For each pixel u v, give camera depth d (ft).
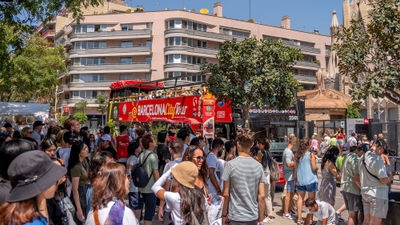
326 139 72.95
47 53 119.24
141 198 21.03
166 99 47.26
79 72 182.70
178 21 172.86
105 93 182.60
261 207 13.96
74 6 39.09
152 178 19.62
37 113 67.77
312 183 23.36
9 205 6.91
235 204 13.74
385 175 18.21
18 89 110.11
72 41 184.44
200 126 37.58
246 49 42.37
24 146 8.83
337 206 30.32
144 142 19.98
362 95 21.49
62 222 14.38
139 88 60.85
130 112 60.13
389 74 21.17
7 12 36.22
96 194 9.16
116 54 177.78
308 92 125.08
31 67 104.99
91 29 183.83
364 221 19.30
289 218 25.36
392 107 124.36
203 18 178.09
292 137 25.94
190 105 40.78
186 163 11.50
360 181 19.42
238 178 13.78
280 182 33.55
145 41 177.58
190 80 169.68
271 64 41.78
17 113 65.77
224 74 42.01
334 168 23.70
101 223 8.92
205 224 11.19
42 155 7.27
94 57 182.70
